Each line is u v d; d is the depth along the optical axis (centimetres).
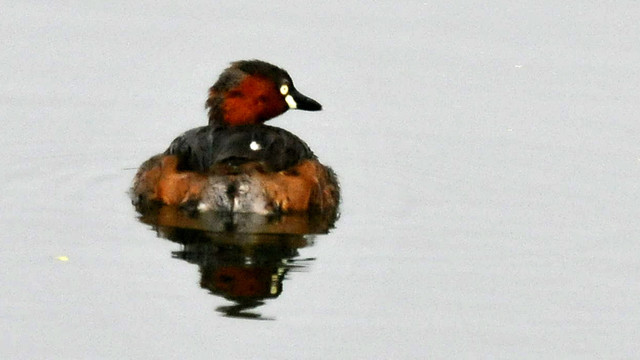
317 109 1741
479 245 1493
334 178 1677
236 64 1725
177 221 1523
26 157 1800
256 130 1599
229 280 1356
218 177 1530
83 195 1638
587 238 1530
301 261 1416
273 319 1284
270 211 1539
